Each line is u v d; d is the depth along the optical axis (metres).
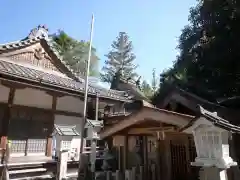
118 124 5.80
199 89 12.07
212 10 11.69
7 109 10.02
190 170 5.96
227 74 10.91
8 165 8.77
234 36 10.34
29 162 9.52
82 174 7.85
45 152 11.31
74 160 11.18
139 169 6.16
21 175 9.10
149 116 5.17
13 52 12.05
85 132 9.87
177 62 15.89
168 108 8.16
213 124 3.85
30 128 10.88
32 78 9.23
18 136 10.38
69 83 11.91
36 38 12.91
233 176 5.24
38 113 11.23
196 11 13.64
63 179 8.66
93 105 13.82
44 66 13.72
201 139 4.10
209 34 12.42
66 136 8.86
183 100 7.61
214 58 11.09
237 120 6.66
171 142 6.44
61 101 12.41
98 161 10.58
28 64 12.72
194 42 13.93
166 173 6.17
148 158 7.66
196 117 4.04
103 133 6.05
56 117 12.01
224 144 3.95
